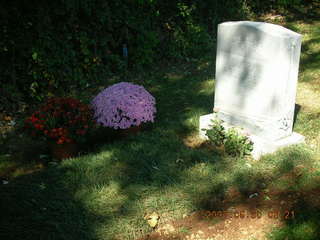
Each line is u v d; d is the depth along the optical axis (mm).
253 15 12352
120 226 3793
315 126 5578
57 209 4055
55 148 5137
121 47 8617
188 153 5031
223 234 3754
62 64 7414
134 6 8742
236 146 5004
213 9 10719
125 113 5488
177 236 3758
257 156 5047
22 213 3984
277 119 4867
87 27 7906
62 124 5152
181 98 7102
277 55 4594
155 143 5363
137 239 3727
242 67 5070
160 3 9414
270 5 12852
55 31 7406
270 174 4574
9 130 6125
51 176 4668
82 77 7719
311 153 4840
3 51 6750
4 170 5055
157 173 4582
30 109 6859
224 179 4492
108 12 8039
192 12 10133
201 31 9977
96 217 3934
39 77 7090
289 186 4312
